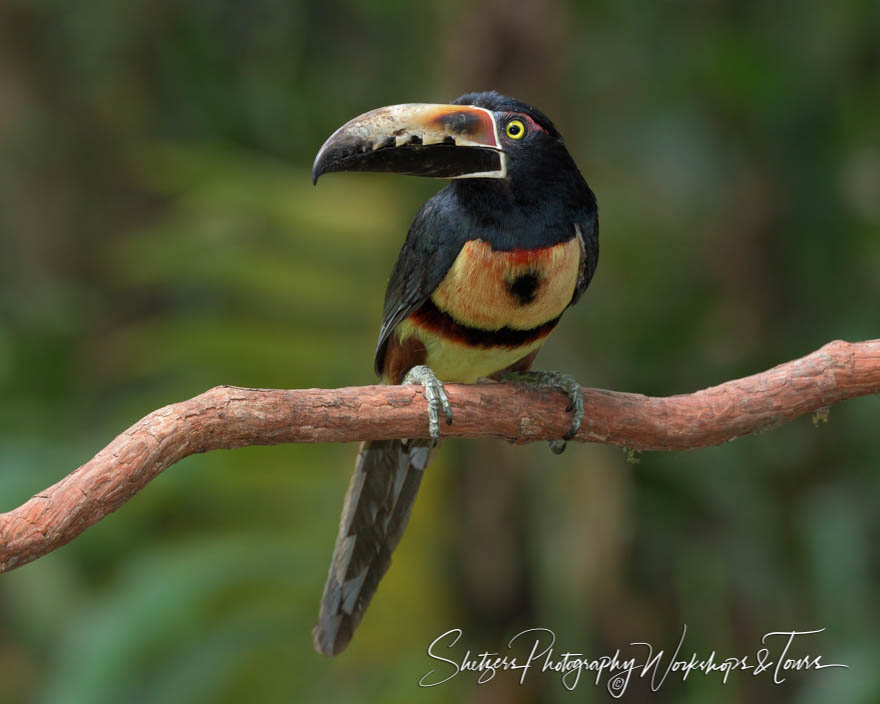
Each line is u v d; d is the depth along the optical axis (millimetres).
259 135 15328
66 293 15508
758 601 12219
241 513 10695
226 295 12109
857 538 11586
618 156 13359
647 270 12969
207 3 15477
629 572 11984
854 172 13398
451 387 6691
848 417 12359
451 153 7055
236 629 9859
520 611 10547
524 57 10531
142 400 11234
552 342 11273
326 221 10805
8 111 15594
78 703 8977
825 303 12570
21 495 10617
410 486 7809
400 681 10156
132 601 9477
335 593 7664
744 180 12836
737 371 12594
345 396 6184
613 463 10656
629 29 13711
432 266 7199
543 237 7098
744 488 12312
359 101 15008
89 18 15648
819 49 12773
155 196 16406
